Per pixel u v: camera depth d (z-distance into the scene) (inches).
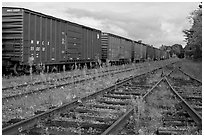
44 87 547.8
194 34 917.2
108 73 928.3
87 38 1155.9
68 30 965.8
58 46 892.6
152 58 2768.2
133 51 2022.6
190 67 1323.8
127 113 299.9
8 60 722.8
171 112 342.6
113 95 468.8
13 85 565.3
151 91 502.0
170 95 478.6
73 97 430.9
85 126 267.9
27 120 259.3
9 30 709.9
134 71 1114.1
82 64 1159.0
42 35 792.9
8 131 234.8
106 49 1423.5
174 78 863.1
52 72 882.8
